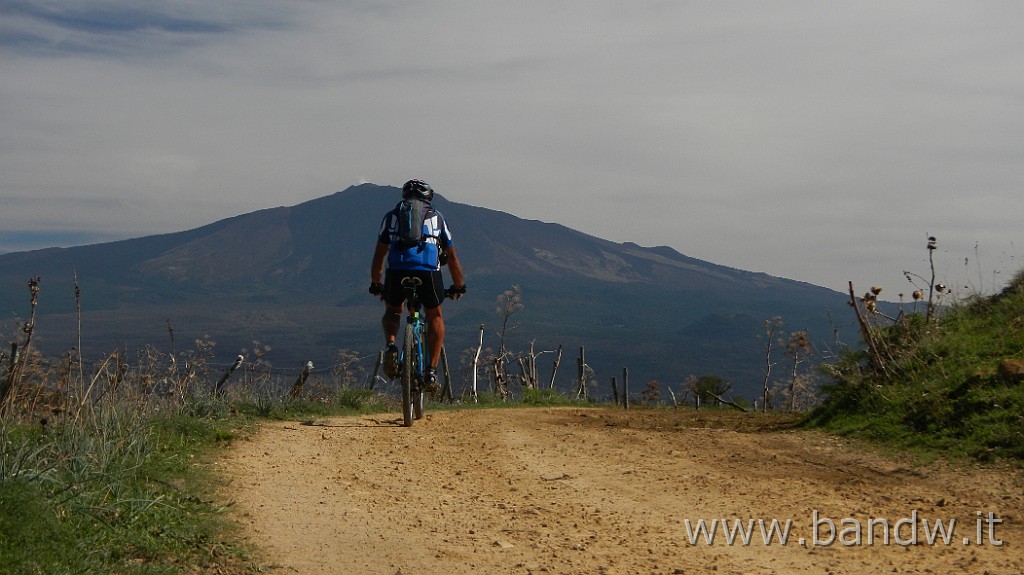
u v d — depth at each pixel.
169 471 5.95
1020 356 8.65
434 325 9.88
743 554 4.53
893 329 10.62
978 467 6.66
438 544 4.71
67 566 3.88
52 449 5.39
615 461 7.48
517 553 4.55
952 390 8.44
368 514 5.38
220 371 10.60
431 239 9.50
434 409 14.55
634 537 4.89
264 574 4.15
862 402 9.51
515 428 9.91
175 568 4.07
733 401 19.53
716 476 6.70
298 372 12.14
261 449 7.51
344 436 8.76
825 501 5.74
